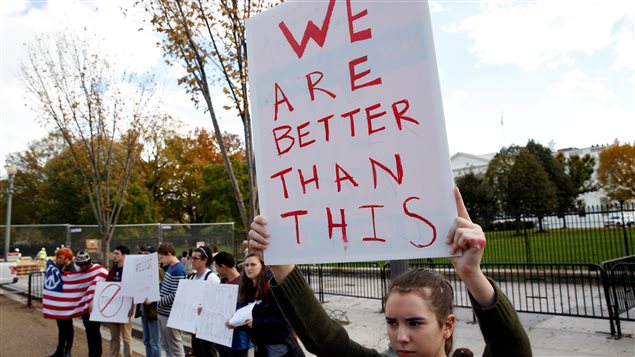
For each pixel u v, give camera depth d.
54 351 8.55
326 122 1.89
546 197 30.77
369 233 1.73
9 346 8.98
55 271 7.41
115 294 6.73
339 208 1.81
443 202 1.58
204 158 43.81
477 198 34.56
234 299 4.84
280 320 3.94
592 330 7.35
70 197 38.97
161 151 39.81
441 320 1.58
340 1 1.89
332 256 1.80
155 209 38.38
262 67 2.11
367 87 1.79
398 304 1.59
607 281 7.01
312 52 1.95
